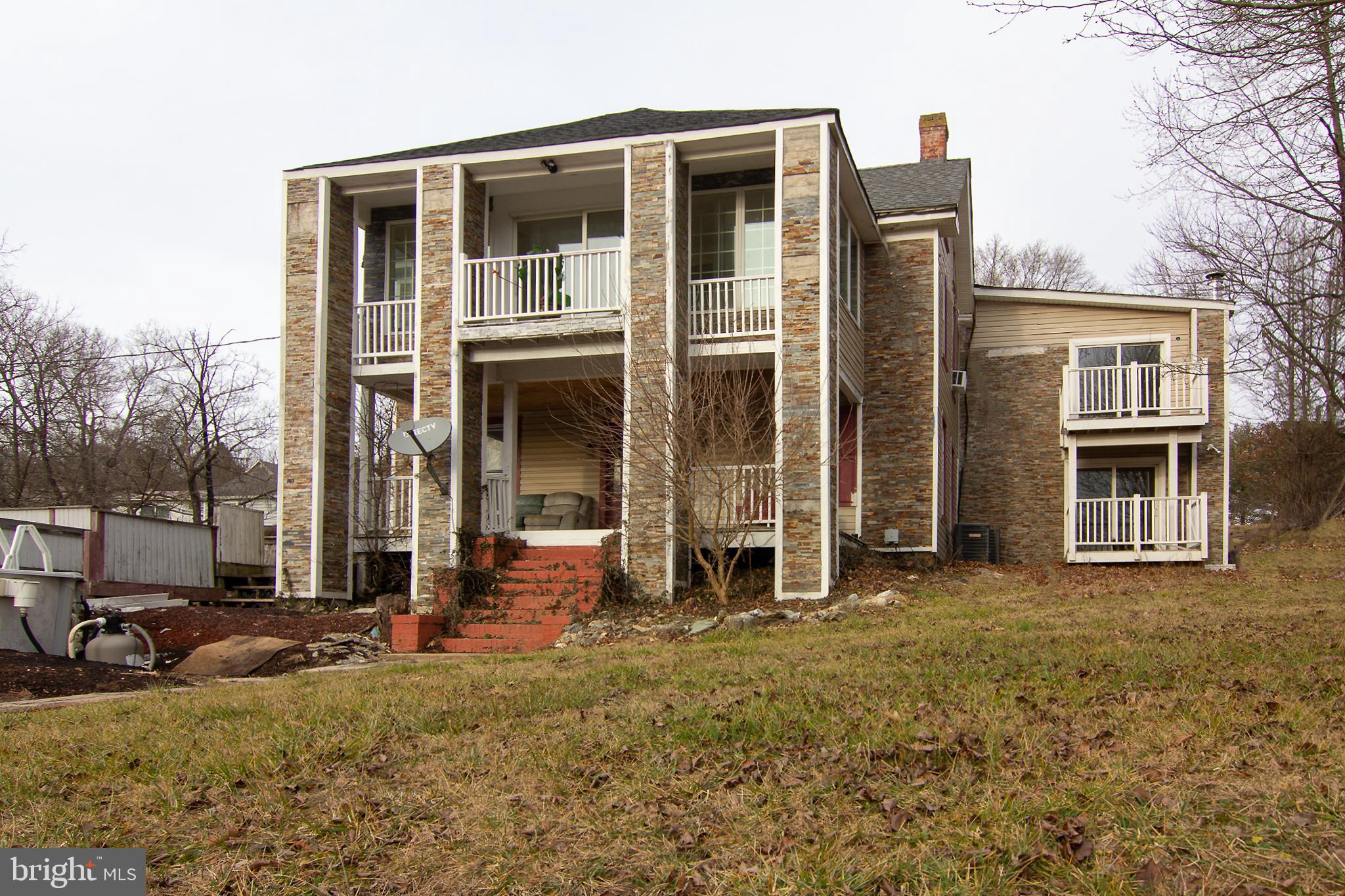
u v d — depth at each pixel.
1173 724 6.42
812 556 15.73
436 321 17.52
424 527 16.92
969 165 23.92
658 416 15.84
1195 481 21.72
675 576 16.03
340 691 9.38
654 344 16.31
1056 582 17.94
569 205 19.03
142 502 32.12
